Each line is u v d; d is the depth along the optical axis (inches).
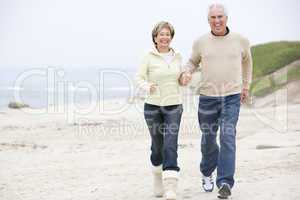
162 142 311.3
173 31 310.7
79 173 397.7
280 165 391.9
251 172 371.6
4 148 541.3
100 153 502.9
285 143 523.2
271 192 309.9
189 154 483.2
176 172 302.2
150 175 384.5
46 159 469.4
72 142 580.4
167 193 298.5
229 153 301.4
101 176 385.4
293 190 312.8
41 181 370.6
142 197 315.9
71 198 318.3
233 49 308.8
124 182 361.4
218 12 304.3
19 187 350.9
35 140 598.9
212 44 310.3
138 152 506.0
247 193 310.3
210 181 324.5
